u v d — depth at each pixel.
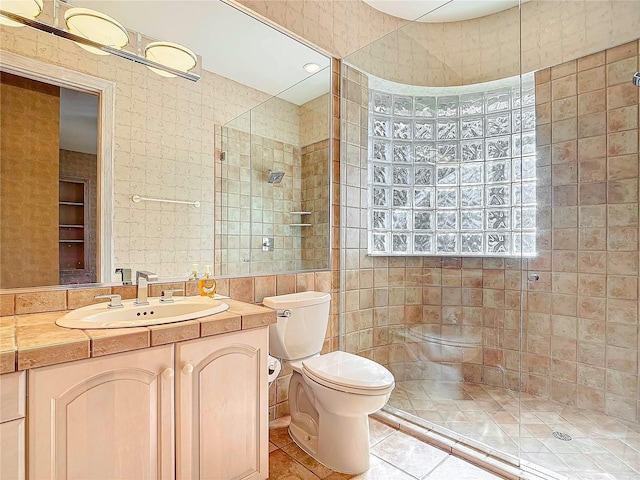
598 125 2.10
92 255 1.50
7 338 0.99
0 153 1.31
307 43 2.21
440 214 2.62
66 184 1.44
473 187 2.59
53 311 1.38
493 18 2.64
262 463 1.43
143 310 1.40
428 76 2.67
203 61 1.82
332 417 1.66
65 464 0.97
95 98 1.51
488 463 1.66
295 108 2.21
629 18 1.99
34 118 1.38
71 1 1.44
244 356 1.36
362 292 2.49
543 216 2.31
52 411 0.95
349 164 2.47
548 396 2.26
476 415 2.13
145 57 1.64
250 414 1.39
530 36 2.40
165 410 1.15
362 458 1.62
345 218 2.46
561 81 2.26
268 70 2.08
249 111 2.02
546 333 2.28
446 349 2.56
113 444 1.05
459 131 2.64
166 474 1.15
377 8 2.68
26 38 1.36
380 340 2.52
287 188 2.20
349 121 2.46
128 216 1.60
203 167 1.84
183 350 1.18
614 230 2.03
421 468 1.65
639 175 1.95
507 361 2.44
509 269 2.44
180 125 1.76
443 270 2.58
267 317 1.41
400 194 2.60
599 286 2.08
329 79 2.37
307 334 1.97
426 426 2.01
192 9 1.76
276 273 2.11
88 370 1.00
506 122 2.51
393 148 2.60
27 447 0.92
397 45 2.60
